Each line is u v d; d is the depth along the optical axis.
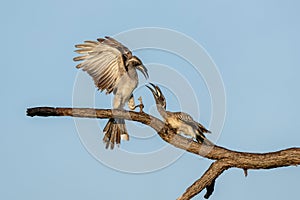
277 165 13.30
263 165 13.31
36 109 12.98
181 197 13.58
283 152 13.26
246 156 13.37
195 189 13.52
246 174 13.58
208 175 13.50
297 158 13.16
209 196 13.93
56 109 13.14
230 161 13.42
